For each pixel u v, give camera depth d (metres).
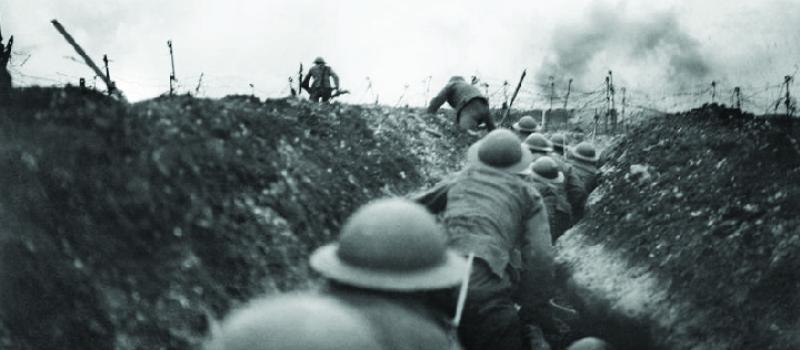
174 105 5.75
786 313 5.41
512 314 4.37
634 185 10.00
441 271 2.80
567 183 8.23
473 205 4.67
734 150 9.14
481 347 4.30
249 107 7.25
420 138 10.33
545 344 4.80
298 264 5.12
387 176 8.05
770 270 5.90
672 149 10.25
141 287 4.02
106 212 4.20
